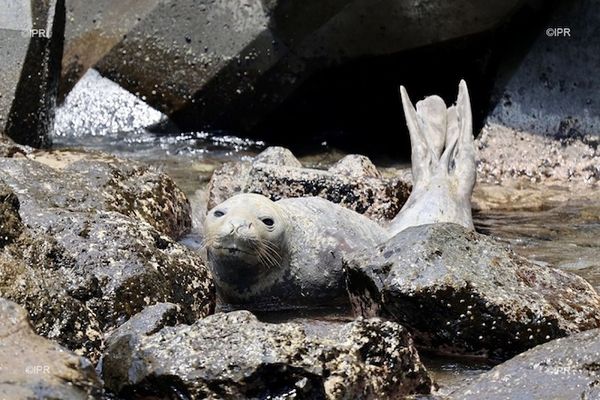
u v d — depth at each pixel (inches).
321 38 659.4
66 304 325.4
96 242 365.1
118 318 349.1
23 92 614.5
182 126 705.0
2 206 340.2
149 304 356.8
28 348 268.7
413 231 372.2
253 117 691.4
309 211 415.2
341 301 408.5
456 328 353.1
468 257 363.3
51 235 363.6
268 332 299.4
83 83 718.5
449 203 466.9
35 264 345.4
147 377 297.7
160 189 478.6
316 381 292.5
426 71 676.7
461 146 498.3
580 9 644.1
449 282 351.3
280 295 403.2
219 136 698.8
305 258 402.6
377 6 640.4
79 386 261.9
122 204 450.9
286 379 292.0
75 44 725.3
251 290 401.1
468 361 354.6
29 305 318.3
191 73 692.1
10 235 341.4
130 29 706.2
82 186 443.5
